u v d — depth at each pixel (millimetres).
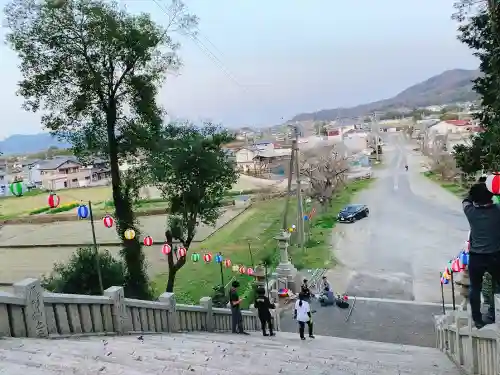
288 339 13305
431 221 39906
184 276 30625
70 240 46250
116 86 18016
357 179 70625
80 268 16750
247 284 26250
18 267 36719
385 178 70125
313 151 57750
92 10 16125
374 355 10781
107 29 16344
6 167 61156
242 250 36031
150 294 19406
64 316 7852
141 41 16906
